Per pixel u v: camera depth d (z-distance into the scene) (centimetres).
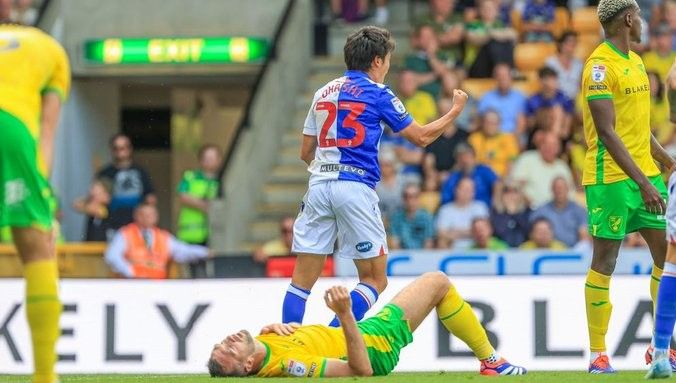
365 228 1858
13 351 2473
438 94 3728
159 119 4634
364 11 4141
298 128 4081
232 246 3762
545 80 3672
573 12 3869
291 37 4088
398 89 3912
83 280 2506
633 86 1923
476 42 3769
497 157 3616
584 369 2414
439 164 3594
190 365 2484
